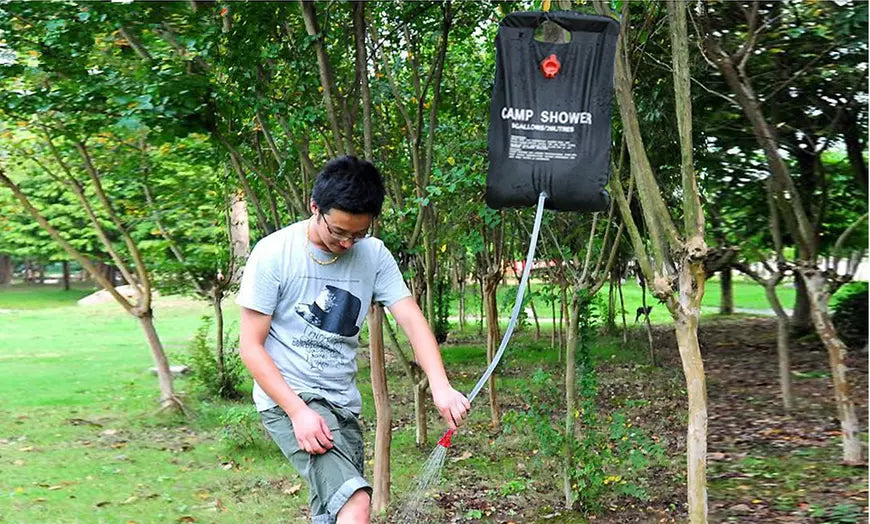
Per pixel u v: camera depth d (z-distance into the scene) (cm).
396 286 305
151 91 530
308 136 631
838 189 1152
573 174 333
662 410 893
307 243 289
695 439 395
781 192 715
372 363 574
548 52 333
